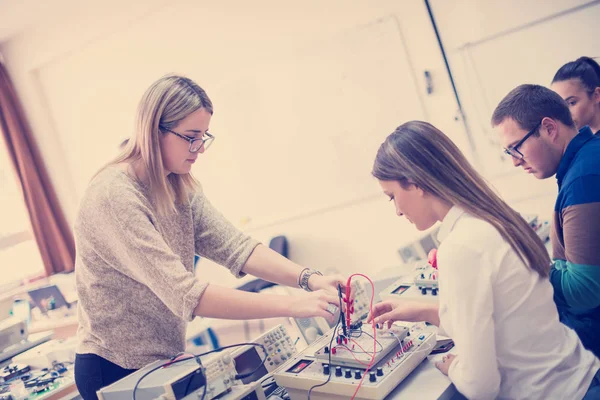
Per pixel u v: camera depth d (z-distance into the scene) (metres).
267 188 4.14
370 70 3.64
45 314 3.72
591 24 3.05
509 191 3.38
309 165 3.96
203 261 4.16
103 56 4.49
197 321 2.81
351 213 3.91
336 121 3.81
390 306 1.39
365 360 1.20
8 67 4.81
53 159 4.80
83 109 4.68
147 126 1.31
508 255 1.07
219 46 4.07
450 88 3.44
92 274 1.36
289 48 3.85
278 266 1.56
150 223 1.30
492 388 1.04
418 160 1.14
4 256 4.55
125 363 1.36
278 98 3.96
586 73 1.94
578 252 1.27
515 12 3.21
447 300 1.08
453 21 3.37
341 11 3.65
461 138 3.47
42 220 4.61
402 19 3.49
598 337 1.36
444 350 1.36
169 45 4.23
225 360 1.19
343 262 3.99
